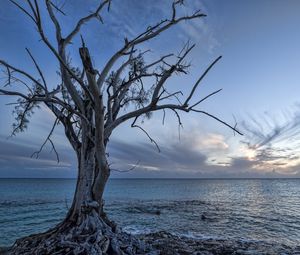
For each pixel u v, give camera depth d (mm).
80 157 11641
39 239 10633
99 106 9156
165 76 9828
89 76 8391
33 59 10227
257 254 12977
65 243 9750
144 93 14859
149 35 10852
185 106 9602
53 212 37719
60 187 121188
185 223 29047
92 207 10727
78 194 11023
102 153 10117
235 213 38031
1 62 9602
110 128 11055
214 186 150375
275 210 42062
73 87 11258
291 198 67750
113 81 13086
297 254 13781
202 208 44469
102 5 11383
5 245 19656
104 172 10461
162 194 82750
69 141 12070
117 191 99562
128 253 10148
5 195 69438
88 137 11375
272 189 116438
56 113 12016
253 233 23969
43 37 7902
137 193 87625
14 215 34594
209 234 22891
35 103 13086
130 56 13828
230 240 18016
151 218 32844
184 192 93750
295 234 23797
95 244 9727
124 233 11305
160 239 15070
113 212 38594
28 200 55625
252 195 79000
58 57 8242
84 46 8094
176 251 11984
